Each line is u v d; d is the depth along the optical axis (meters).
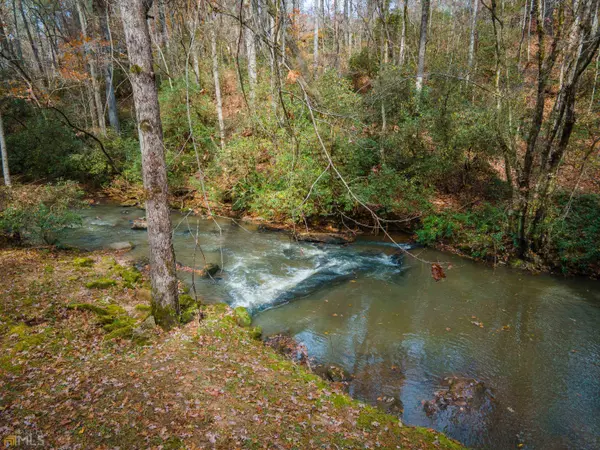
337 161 13.94
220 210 16.48
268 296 9.41
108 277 9.45
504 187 15.05
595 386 6.40
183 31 5.09
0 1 17.91
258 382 5.67
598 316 8.72
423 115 15.68
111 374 5.54
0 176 19.14
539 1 10.30
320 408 5.24
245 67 20.86
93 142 20.55
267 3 3.44
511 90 13.01
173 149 18.33
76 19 28.34
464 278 10.80
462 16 25.38
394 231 14.58
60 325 6.88
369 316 8.63
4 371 5.36
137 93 5.89
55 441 4.17
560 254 11.13
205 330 7.04
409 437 4.84
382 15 20.80
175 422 4.63
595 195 12.26
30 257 10.24
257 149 14.34
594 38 8.73
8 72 19.23
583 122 13.97
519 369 6.80
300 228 14.55
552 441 5.25
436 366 6.85
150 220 6.55
